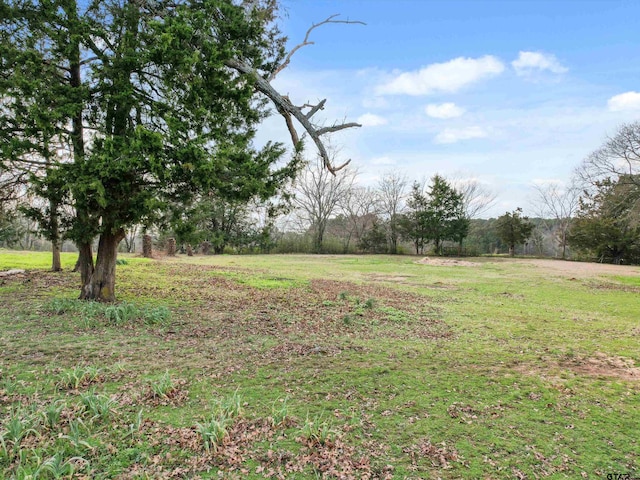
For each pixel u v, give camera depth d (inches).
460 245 1454.2
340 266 880.9
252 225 1129.4
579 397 172.1
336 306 369.7
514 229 1432.1
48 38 254.2
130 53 255.6
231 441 124.0
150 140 225.3
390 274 736.3
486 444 129.9
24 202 309.0
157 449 117.9
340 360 211.3
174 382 168.1
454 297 471.2
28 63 228.8
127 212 260.4
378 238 1520.7
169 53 241.8
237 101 272.1
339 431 132.7
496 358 226.7
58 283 401.7
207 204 291.6
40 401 142.8
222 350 219.6
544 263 1087.0
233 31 272.1
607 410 159.6
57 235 285.1
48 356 192.1
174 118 247.1
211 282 483.5
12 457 108.6
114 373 174.9
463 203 1453.0
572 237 1302.9
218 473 108.5
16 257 660.1
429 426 140.6
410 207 1492.4
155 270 561.3
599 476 114.4
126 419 134.4
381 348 238.1
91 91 258.2
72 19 248.5
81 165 232.5
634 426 146.1
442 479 109.7
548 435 137.5
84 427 126.3
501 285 611.2
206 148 262.1
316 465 113.8
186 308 327.9
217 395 158.9
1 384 156.9
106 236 311.7
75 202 248.5
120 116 272.5
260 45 290.5
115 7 272.4
